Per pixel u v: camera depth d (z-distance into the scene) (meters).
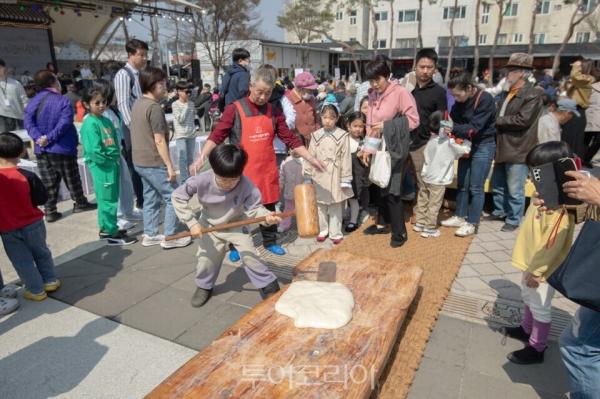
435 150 4.55
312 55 33.06
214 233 3.18
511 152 4.74
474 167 4.65
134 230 5.13
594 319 1.87
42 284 3.49
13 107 6.98
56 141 5.27
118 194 4.70
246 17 22.81
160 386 1.91
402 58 32.75
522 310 3.32
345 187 4.51
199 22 22.20
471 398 2.43
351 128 4.99
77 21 21.17
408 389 2.45
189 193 2.99
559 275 1.84
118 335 3.03
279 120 4.04
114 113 5.38
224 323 3.17
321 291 2.72
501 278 3.89
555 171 2.04
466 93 4.38
